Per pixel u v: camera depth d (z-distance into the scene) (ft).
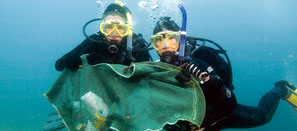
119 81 5.67
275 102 13.03
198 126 4.91
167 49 9.23
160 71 6.39
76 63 6.52
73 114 5.17
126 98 5.20
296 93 14.10
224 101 7.34
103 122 4.99
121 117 4.77
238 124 11.53
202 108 5.20
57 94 6.41
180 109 5.06
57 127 12.60
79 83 6.01
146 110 4.94
